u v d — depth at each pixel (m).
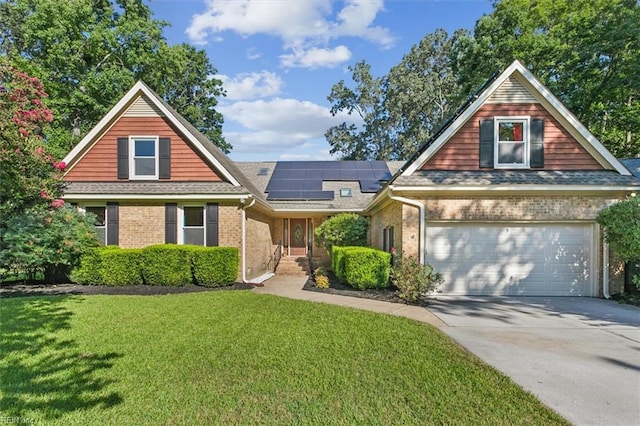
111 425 3.17
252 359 4.75
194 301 8.66
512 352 5.22
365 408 3.49
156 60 22.50
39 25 18.72
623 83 17.94
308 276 15.08
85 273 11.03
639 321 7.19
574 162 10.45
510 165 10.55
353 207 17.05
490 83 10.56
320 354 4.97
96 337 5.66
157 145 12.90
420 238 10.14
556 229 10.15
